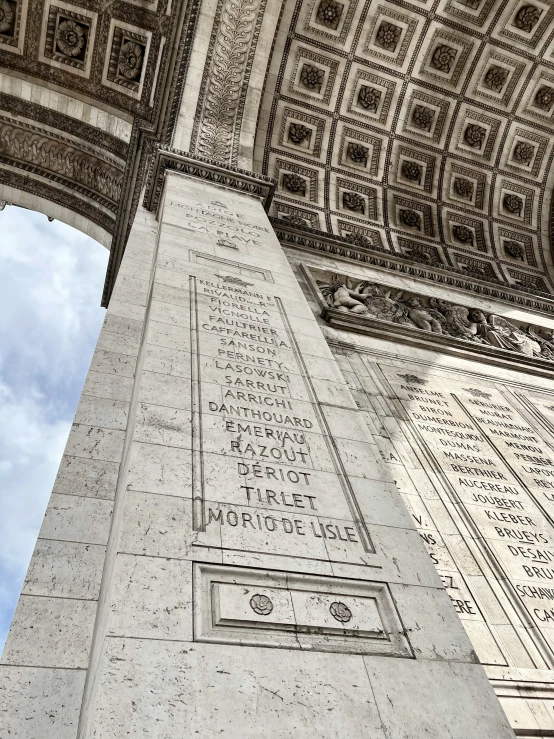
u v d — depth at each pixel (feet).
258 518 13.47
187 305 21.26
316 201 49.14
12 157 58.03
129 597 10.67
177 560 11.74
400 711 10.14
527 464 26.11
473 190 56.54
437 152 55.26
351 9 49.08
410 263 43.27
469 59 53.21
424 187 54.70
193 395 16.72
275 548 12.82
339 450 16.74
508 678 16.31
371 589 12.71
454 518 21.65
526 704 15.76
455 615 12.70
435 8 50.39
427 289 41.91
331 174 51.21
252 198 36.52
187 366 17.88
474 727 10.18
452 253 51.52
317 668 10.55
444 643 11.89
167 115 45.03
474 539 20.94
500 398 31.50
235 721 9.17
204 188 35.14
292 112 50.21
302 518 13.91
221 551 12.28
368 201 51.62
